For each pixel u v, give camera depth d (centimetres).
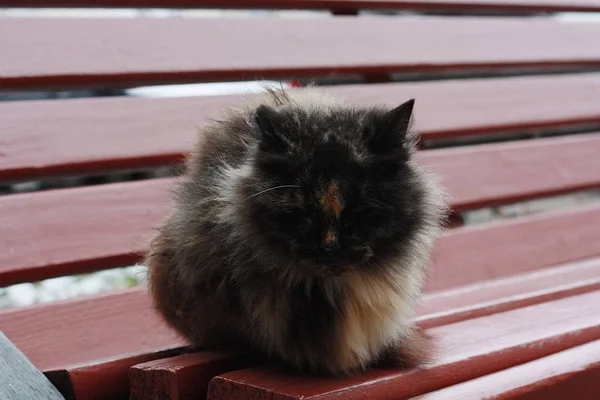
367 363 155
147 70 182
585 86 210
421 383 153
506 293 181
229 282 155
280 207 152
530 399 153
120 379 160
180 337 167
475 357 156
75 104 178
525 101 204
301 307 153
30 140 175
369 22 199
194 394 154
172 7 188
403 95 196
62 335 168
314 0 196
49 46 179
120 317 171
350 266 151
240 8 192
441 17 208
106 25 182
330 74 193
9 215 171
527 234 196
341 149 153
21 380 153
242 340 158
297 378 152
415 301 159
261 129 154
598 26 217
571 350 160
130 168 179
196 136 164
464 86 201
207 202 156
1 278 169
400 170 155
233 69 187
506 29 209
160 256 162
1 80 175
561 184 201
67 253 172
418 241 156
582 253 198
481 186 196
